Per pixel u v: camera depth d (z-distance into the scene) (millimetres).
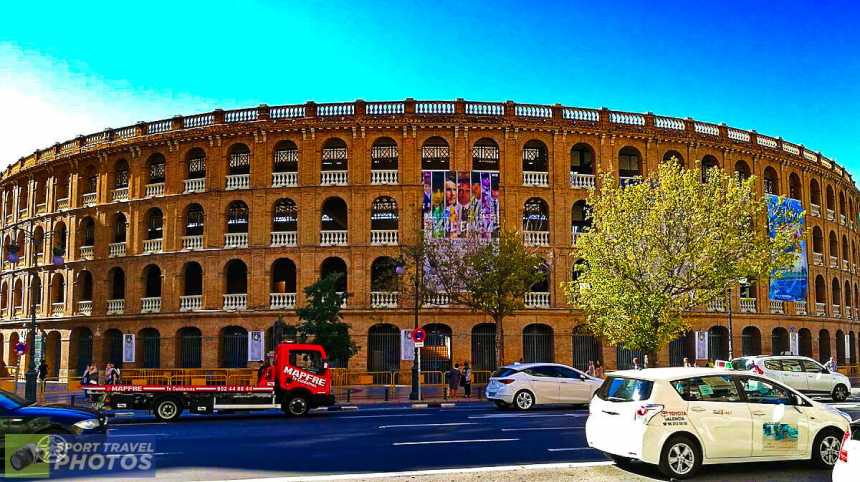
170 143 43656
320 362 25750
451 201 40312
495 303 34312
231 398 24531
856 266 58438
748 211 29922
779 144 49125
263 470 13438
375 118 41375
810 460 13945
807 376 29000
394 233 40969
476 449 15930
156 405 23828
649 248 29484
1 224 54812
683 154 44875
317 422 22672
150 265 43875
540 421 21828
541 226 42562
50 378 47406
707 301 29906
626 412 12914
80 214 46469
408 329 40281
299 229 41312
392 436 18359
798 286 47625
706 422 12859
